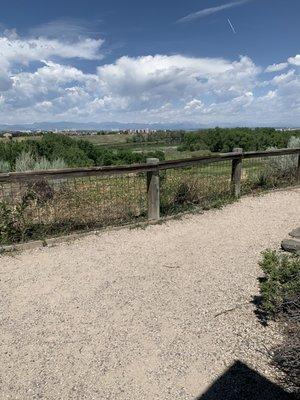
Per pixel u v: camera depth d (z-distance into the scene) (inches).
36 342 129.7
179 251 215.6
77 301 157.4
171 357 122.0
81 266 193.0
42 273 184.2
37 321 142.3
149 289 168.4
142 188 307.6
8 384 110.7
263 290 145.2
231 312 148.8
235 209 304.7
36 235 226.7
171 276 182.2
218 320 143.0
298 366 114.0
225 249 218.8
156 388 109.3
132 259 203.2
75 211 253.4
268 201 330.3
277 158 396.5
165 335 133.6
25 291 165.9
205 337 132.3
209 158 304.2
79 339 131.3
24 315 146.6
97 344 128.6
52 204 258.4
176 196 298.0
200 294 163.8
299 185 387.5
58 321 142.4
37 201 258.8
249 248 220.4
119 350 125.5
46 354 123.6
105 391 108.2
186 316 145.9
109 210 263.3
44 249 214.1
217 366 117.9
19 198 259.8
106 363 119.3
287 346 119.3
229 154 320.5
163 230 251.1
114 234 240.5
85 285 171.9
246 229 255.6
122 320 143.0
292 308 142.8
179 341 130.3
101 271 187.3
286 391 108.1
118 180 321.1
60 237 225.9
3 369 116.7
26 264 194.4
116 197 281.0
